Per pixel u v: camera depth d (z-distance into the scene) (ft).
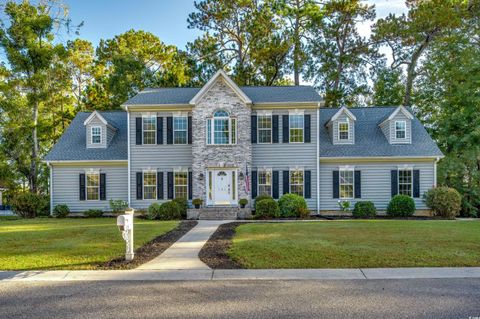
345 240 41.37
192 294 24.12
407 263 31.32
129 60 126.31
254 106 80.84
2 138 99.14
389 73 122.01
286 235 45.42
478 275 28.07
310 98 80.43
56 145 86.58
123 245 40.63
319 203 80.12
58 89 104.32
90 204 83.20
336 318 19.63
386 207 79.82
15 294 24.34
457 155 92.79
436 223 58.65
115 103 126.62
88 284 26.66
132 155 81.97
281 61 121.08
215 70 123.24
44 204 84.74
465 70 91.76
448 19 105.91
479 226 53.72
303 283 26.48
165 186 81.76
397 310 20.81
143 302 22.56
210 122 78.69
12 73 96.89
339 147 82.79
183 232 51.03
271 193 80.48
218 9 119.24
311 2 122.21
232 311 20.83
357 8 121.19
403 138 82.64
